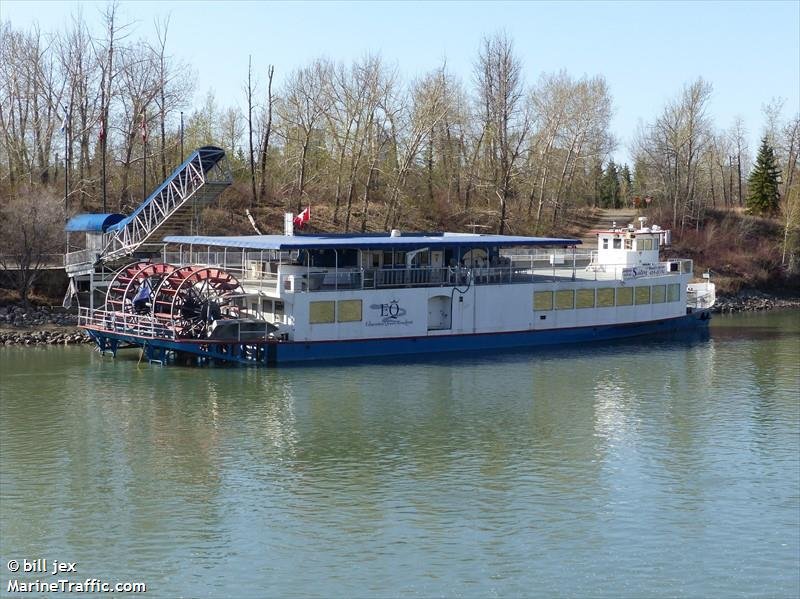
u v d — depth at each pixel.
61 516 38.25
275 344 63.06
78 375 60.34
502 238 73.19
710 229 125.44
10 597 32.09
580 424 50.62
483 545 35.75
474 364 65.38
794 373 63.47
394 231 71.31
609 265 80.06
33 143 105.81
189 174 75.12
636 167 173.12
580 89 124.00
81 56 101.31
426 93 109.31
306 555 34.97
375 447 46.59
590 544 35.84
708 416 52.34
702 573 33.69
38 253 75.75
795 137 153.00
